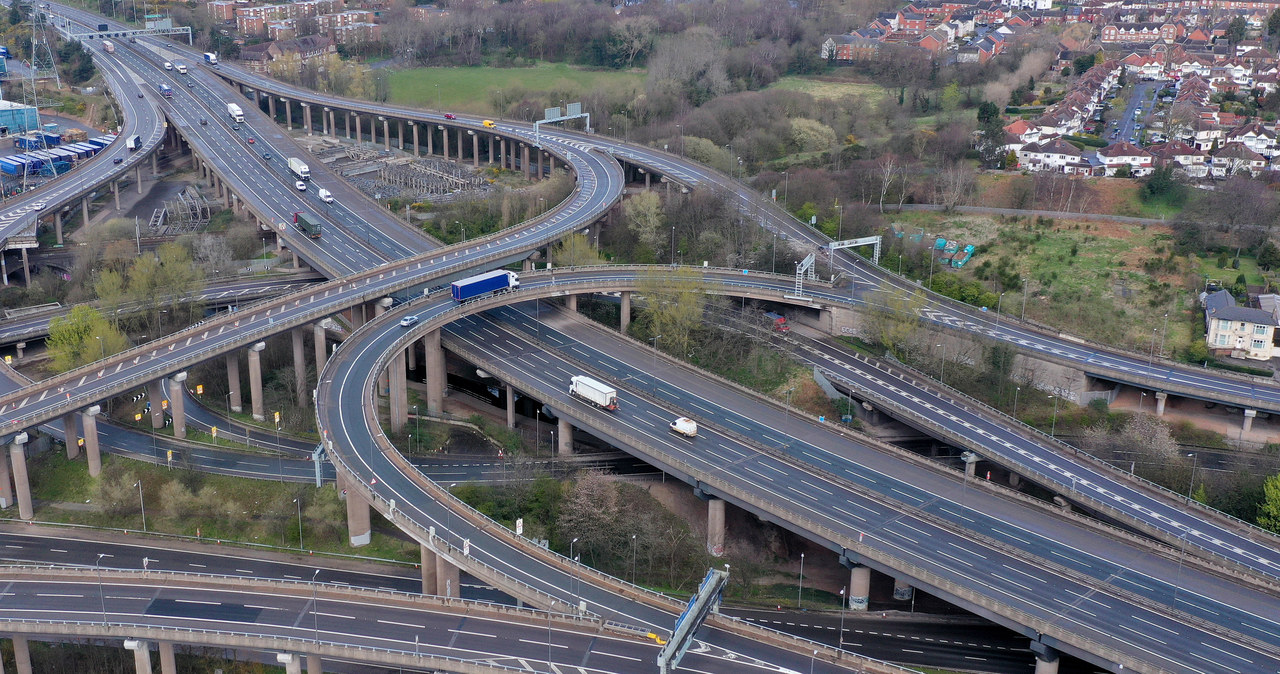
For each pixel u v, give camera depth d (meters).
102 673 196.00
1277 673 171.00
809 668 173.50
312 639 179.62
